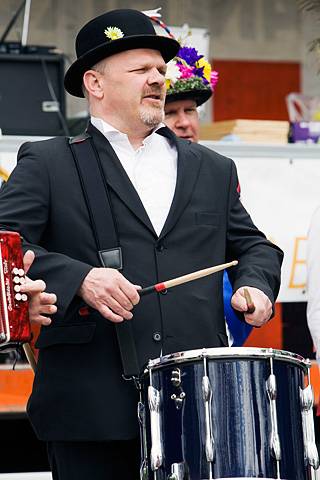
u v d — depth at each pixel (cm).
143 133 821
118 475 785
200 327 785
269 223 1114
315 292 933
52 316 758
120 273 771
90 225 791
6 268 735
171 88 1067
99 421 764
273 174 1115
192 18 2053
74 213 793
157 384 732
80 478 781
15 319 732
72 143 815
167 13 2028
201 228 804
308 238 948
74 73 837
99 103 823
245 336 890
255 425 714
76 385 771
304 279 1117
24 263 754
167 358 723
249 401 716
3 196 797
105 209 792
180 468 715
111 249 785
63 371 776
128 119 811
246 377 717
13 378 1125
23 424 1197
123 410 768
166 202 809
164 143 832
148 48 819
